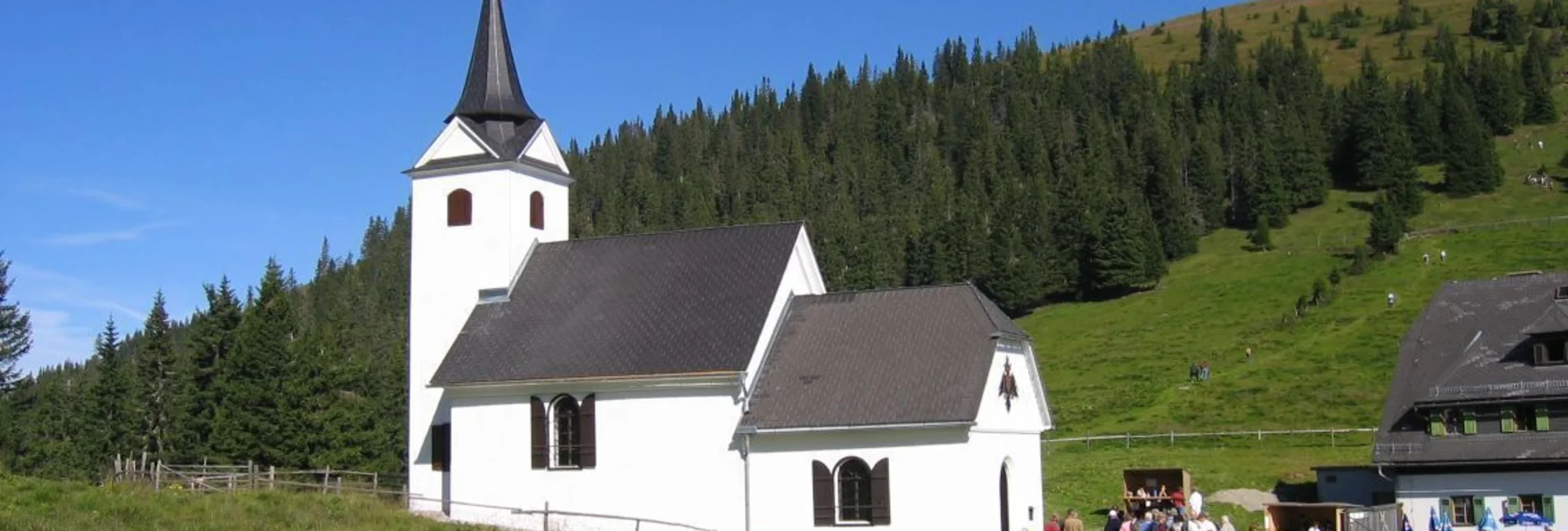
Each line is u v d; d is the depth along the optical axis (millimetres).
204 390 98750
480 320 59781
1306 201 190625
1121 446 91625
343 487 62625
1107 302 159000
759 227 59562
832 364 53281
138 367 110938
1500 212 171125
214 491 51000
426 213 62906
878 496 50406
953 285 55156
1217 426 96875
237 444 91750
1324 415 96500
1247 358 117875
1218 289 152375
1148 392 110625
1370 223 157500
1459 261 141375
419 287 62406
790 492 51750
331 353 114875
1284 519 56406
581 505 55094
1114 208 162500
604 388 55125
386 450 109188
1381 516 57062
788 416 51750
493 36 65062
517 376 55906
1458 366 66438
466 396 57562
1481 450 62250
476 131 62438
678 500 53438
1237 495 70000
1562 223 151875
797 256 59094
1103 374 120312
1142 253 160500
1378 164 194750
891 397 50812
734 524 52438
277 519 45344
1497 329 68750
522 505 56062
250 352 93438
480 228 61875
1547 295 70250
